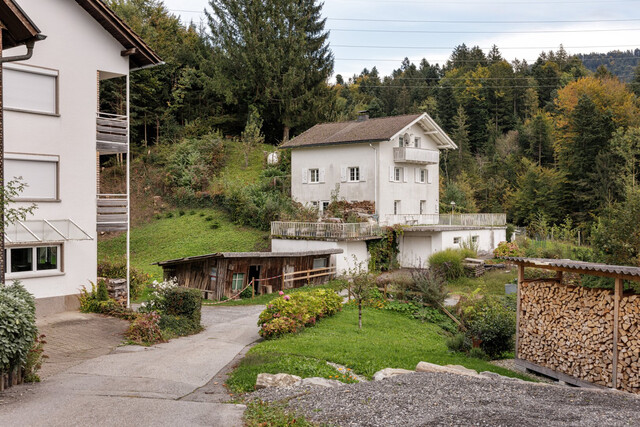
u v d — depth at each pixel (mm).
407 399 8875
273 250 36406
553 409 8414
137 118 59188
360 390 9523
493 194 66812
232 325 18844
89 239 18688
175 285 18266
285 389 9961
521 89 95938
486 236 43281
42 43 18391
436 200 46438
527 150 72312
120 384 10500
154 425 7949
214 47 62375
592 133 56375
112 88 54625
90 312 18391
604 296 12305
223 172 51438
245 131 57188
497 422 7586
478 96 90750
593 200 53938
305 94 59125
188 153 52875
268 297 26375
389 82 110938
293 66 59156
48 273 18328
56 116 18750
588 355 12656
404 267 38344
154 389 10234
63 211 18891
